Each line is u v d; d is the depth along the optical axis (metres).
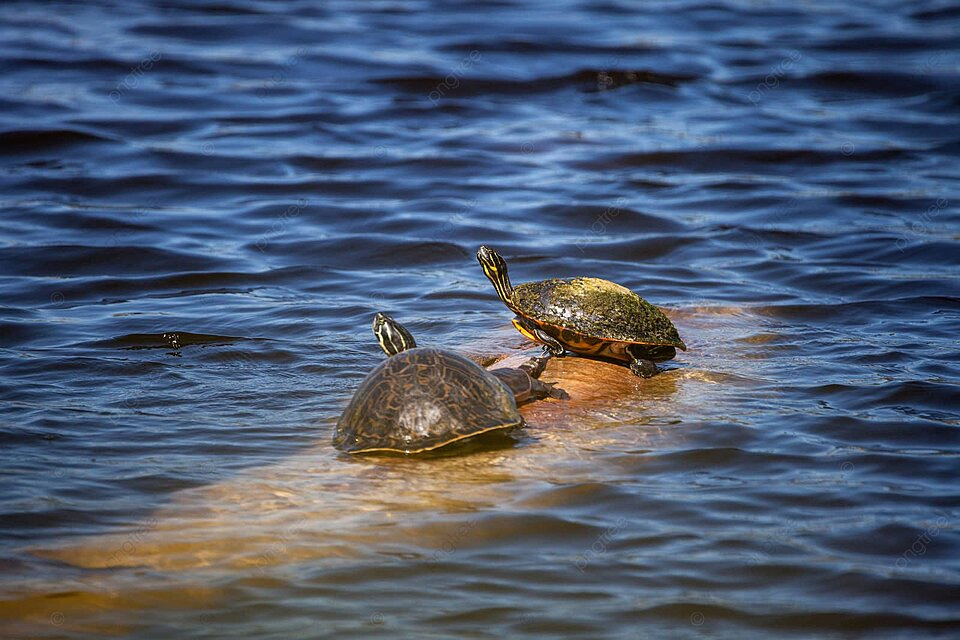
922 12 90.88
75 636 16.22
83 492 21.02
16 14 83.81
